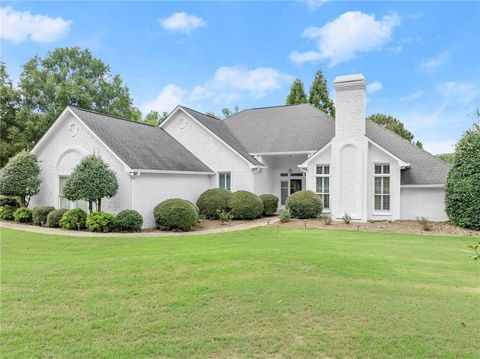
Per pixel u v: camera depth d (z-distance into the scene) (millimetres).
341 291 6961
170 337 5172
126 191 17203
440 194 18828
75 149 18719
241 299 6512
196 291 6887
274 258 9273
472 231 15781
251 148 24812
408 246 12008
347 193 19531
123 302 6391
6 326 5457
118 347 4871
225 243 12555
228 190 22469
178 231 16469
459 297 6766
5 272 8305
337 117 19859
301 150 23156
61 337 5129
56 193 19531
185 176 20859
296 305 6270
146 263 8891
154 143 21484
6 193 19125
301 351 4820
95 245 12672
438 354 4730
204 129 23812
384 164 19344
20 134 35375
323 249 10984
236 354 4746
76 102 39469
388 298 6652
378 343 5020
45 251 11742
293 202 19250
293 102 40625
